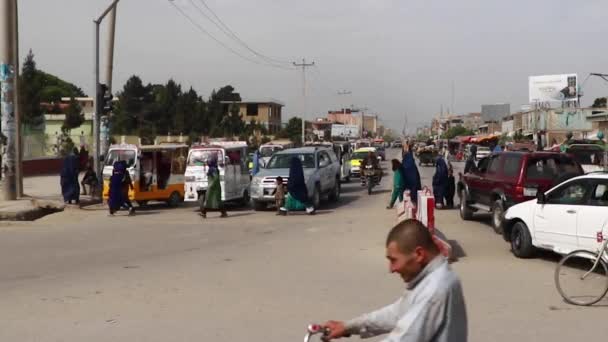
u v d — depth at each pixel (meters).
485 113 122.44
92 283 9.84
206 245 13.91
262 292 9.13
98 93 24.53
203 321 7.58
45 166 45.56
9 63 23.28
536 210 11.66
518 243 12.11
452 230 16.20
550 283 9.80
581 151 23.78
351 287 9.47
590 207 10.57
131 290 9.30
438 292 3.02
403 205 14.77
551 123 66.56
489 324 7.47
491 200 16.11
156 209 22.81
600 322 7.57
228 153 22.77
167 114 83.69
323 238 14.77
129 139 56.59
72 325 7.45
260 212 21.31
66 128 62.50
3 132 23.28
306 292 9.12
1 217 19.62
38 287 9.58
